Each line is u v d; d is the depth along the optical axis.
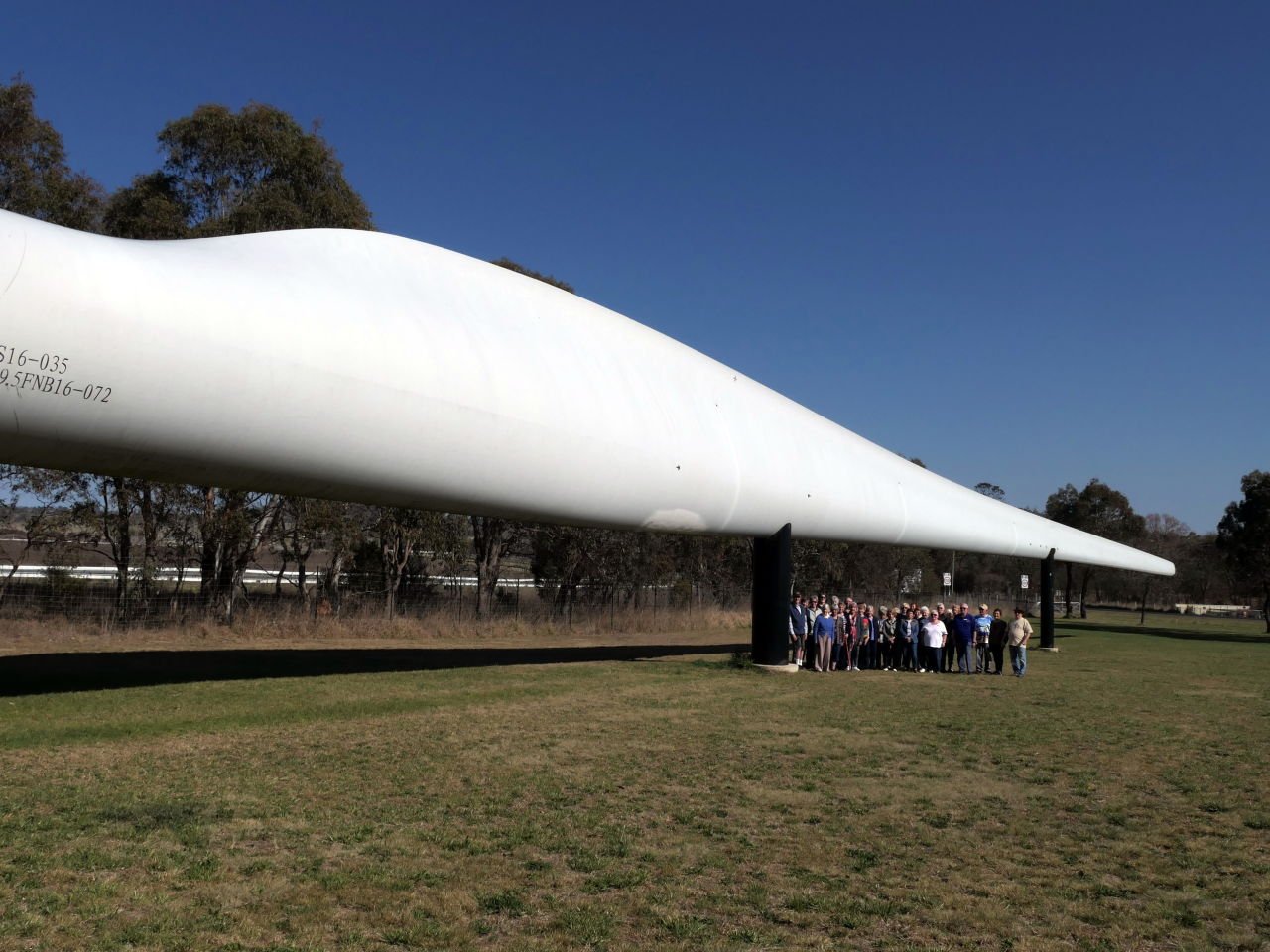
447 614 29.52
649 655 19.91
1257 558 46.06
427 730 10.04
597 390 14.71
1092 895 5.61
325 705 11.33
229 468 10.76
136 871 5.36
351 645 20.78
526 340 14.14
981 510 26.23
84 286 9.08
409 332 12.12
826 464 19.34
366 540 33.56
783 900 5.32
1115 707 13.96
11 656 15.65
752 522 17.38
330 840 6.08
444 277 13.91
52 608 24.86
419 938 4.58
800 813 7.24
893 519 21.03
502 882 5.44
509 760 8.71
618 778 8.13
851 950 4.65
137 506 27.12
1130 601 84.19
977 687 16.38
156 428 9.82
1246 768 9.48
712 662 18.47
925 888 5.63
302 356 10.69
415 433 11.88
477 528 36.16
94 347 9.08
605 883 5.49
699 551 46.94
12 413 8.98
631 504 15.20
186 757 8.33
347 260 12.71
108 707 10.56
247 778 7.61
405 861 5.73
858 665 20.03
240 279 10.71
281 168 28.69
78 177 26.56
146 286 9.58
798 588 50.75
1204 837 6.96
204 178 28.77
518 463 13.20
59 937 4.42
